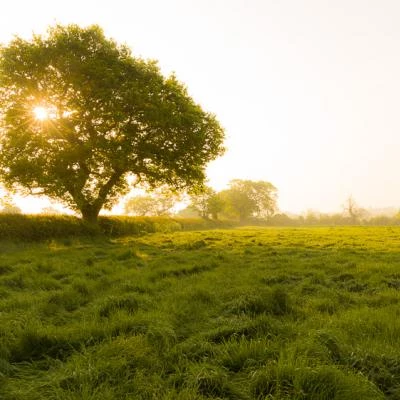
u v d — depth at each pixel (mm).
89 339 6297
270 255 18281
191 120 32312
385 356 5297
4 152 29234
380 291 9867
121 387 4688
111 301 8234
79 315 8055
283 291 8492
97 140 29531
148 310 8016
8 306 8492
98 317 7559
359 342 5977
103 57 30984
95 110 29906
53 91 30141
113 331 6621
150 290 10305
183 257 17250
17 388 4844
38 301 8938
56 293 9516
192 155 34031
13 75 29391
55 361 5676
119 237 33781
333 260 15758
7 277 11961
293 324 6891
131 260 16500
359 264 14055
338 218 116375
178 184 37719
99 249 21438
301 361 4852
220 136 35688
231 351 5617
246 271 13242
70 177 29656
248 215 134500
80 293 9883
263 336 6227
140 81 31484
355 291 10406
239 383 4820
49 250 21094
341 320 7043
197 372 4855
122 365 5180
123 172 33469
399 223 107250
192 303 8594
